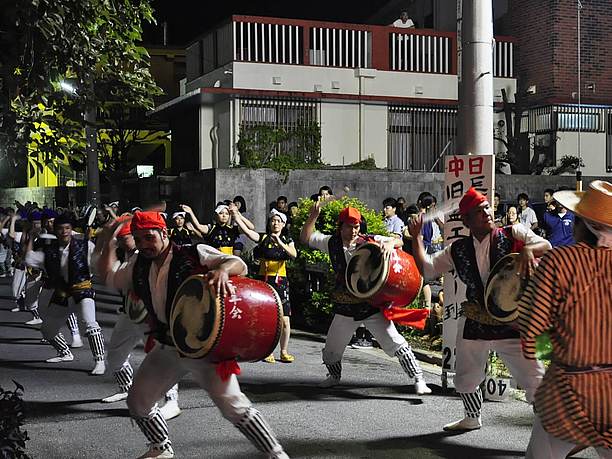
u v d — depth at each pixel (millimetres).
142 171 30500
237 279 5285
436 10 24812
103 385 8664
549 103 21812
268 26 21547
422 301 11516
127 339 7641
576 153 21859
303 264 12984
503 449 6328
